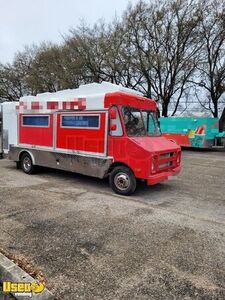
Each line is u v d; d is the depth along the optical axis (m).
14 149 9.61
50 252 3.75
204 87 23.80
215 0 20.67
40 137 8.62
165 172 6.79
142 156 6.29
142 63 21.03
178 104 24.70
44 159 8.54
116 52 21.55
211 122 18.58
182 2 20.84
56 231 4.47
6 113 9.88
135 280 3.16
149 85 22.72
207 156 16.02
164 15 21.17
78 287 3.01
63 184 7.83
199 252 3.86
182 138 19.34
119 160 6.68
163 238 4.29
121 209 5.68
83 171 7.45
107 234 4.40
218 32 21.36
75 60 22.78
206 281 3.19
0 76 32.69
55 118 8.06
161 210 5.69
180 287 3.06
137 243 4.10
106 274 3.26
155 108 7.74
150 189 7.53
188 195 6.98
